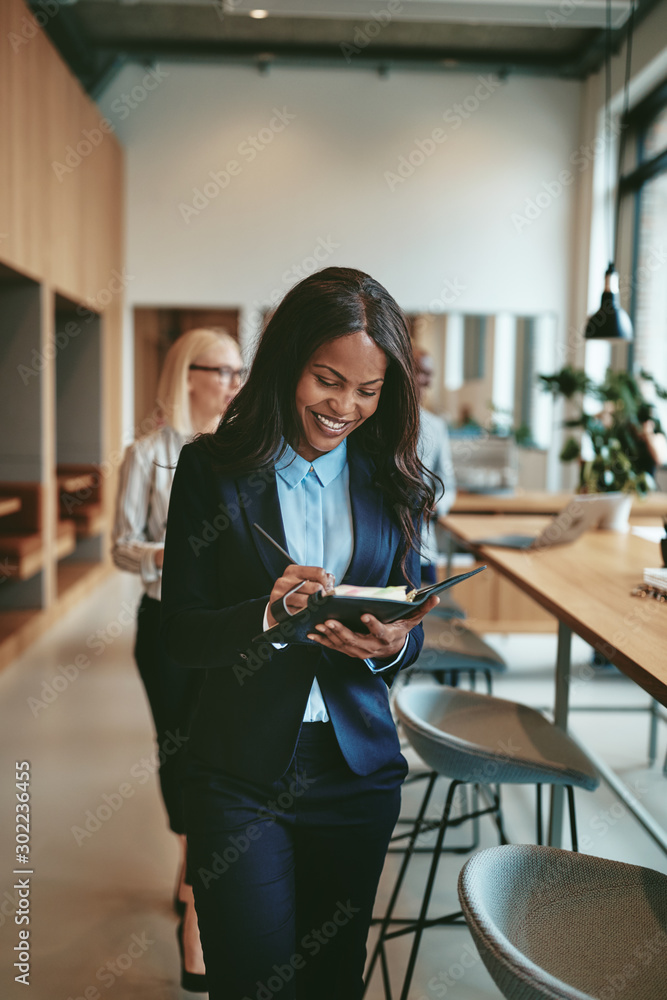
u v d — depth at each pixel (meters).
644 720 4.04
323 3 5.26
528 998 0.94
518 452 8.13
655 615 1.99
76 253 6.39
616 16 5.66
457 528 3.71
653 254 7.12
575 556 2.94
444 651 2.58
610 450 3.95
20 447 5.64
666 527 2.45
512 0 5.44
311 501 1.35
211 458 1.32
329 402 1.25
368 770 1.32
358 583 1.33
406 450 1.36
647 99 7.05
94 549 7.58
